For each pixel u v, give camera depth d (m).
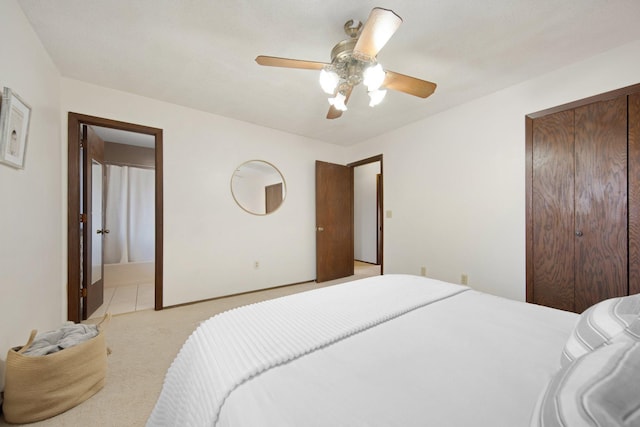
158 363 1.77
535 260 2.31
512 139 2.43
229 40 1.80
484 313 1.15
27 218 1.59
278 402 0.60
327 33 1.72
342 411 0.57
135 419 1.29
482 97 2.64
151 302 3.02
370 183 5.68
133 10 1.53
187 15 1.57
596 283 2.00
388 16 1.16
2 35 1.34
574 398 0.40
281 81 2.34
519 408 0.58
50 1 1.47
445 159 2.97
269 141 3.55
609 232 1.94
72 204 2.30
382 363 0.77
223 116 3.15
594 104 1.99
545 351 0.83
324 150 4.15
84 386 1.40
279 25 1.65
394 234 3.57
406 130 3.42
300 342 0.87
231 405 0.60
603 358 0.47
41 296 1.79
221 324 1.04
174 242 2.84
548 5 1.50
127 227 4.20
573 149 2.10
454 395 0.63
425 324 1.04
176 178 2.85
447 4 1.49
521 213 2.38
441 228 3.01
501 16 1.58
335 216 4.14
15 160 1.42
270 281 3.57
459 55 1.96
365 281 1.67
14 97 1.37
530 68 2.15
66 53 1.94
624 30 1.71
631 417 0.35
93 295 2.69
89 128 2.57
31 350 1.34
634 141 1.84
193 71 2.18
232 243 3.24
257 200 3.46
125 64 2.09
